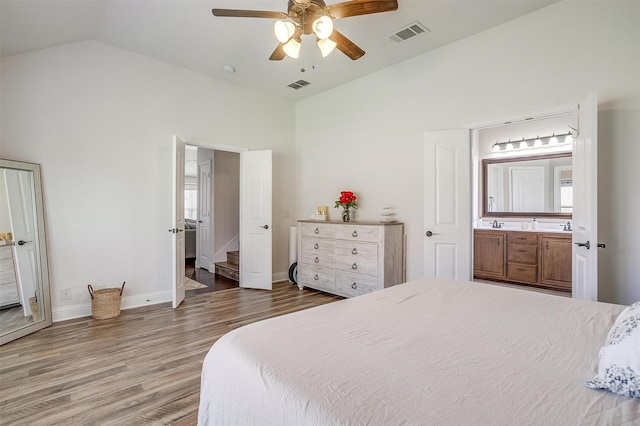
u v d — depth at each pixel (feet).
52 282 10.26
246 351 3.53
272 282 15.93
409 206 12.33
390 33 10.40
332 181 15.44
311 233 14.39
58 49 10.40
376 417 2.36
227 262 18.54
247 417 3.07
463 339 3.81
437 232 11.21
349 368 3.09
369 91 13.76
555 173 15.61
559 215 15.47
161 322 10.30
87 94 10.96
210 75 13.98
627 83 7.82
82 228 10.87
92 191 11.07
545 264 14.33
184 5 9.06
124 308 11.74
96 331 9.48
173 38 10.90
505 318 4.56
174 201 11.79
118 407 5.82
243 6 9.14
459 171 10.81
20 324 9.22
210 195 19.07
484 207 17.83
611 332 3.41
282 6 9.12
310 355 3.37
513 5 8.97
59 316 10.37
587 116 7.70
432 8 9.08
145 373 7.04
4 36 8.57
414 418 2.33
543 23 9.11
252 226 15.15
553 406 2.47
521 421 2.29
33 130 9.95
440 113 11.40
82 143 10.86
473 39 10.53
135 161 12.01
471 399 2.56
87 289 10.96
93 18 9.56
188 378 6.85
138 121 12.09
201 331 9.53
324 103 15.84
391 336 3.90
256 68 13.24
